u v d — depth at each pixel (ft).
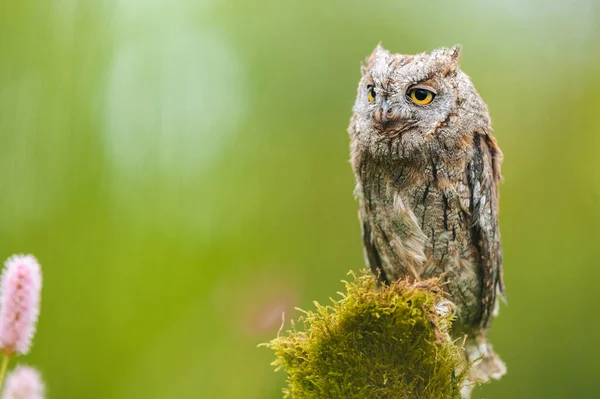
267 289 38.60
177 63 38.55
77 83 32.09
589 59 50.72
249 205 42.16
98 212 31.96
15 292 14.96
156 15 39.14
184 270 35.37
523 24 51.24
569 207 47.85
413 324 16.62
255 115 45.16
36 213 30.48
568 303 45.73
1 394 14.78
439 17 49.19
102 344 31.27
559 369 44.39
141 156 35.58
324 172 44.68
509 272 46.73
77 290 30.89
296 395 17.31
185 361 33.86
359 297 17.17
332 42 45.75
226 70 44.68
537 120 49.42
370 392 16.65
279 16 46.32
